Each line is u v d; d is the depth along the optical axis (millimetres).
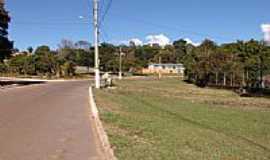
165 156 9172
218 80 55656
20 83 53344
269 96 38156
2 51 47750
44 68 96750
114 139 11164
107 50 132875
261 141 14578
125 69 125375
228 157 9984
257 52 52844
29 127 13883
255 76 42125
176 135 12672
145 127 13930
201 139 12562
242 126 18594
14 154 9617
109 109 19984
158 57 160125
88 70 128500
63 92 34781
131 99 29625
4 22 46781
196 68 63656
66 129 13578
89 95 31000
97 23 43531
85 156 9523
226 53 56438
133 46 161750
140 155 9188
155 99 32594
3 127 13781
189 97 37250
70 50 128750
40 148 10344
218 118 21359
